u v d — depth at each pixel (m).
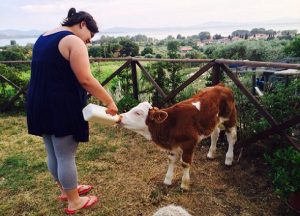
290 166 3.31
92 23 3.01
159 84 6.19
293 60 9.65
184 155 3.72
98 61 6.93
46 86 2.88
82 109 3.05
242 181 3.96
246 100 4.70
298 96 4.21
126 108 6.12
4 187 4.13
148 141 5.34
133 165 4.55
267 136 4.13
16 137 5.96
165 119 3.62
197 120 3.71
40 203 3.75
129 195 3.81
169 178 3.94
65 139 3.04
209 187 3.88
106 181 4.15
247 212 3.41
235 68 5.25
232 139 4.25
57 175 3.41
